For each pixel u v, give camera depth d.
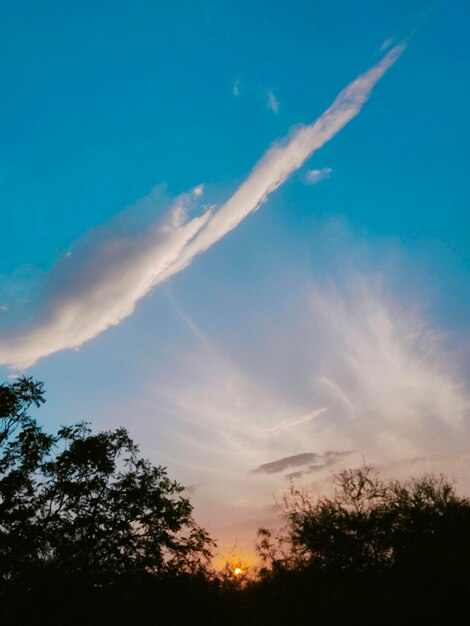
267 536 25.77
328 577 22.80
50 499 18.50
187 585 19.53
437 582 18.39
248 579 23.03
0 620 14.70
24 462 18.44
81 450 19.19
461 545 22.05
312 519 25.58
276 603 21.16
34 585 15.59
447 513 23.77
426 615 15.80
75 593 16.16
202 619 19.19
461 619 15.07
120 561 18.55
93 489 19.12
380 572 21.86
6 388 18.86
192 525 20.48
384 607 17.58
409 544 22.89
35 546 17.27
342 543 23.69
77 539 18.25
